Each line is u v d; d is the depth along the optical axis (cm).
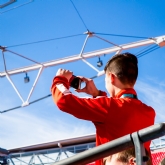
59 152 2022
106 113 261
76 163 173
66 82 282
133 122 265
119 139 161
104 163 239
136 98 289
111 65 297
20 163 2123
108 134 264
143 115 276
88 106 259
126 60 295
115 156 226
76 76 309
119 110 264
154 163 1280
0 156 1856
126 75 290
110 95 299
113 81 293
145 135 155
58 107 264
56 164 179
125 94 284
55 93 270
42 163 2112
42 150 2130
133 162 216
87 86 321
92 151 168
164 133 151
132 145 159
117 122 262
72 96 261
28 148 2070
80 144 1930
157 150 1306
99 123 268
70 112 262
